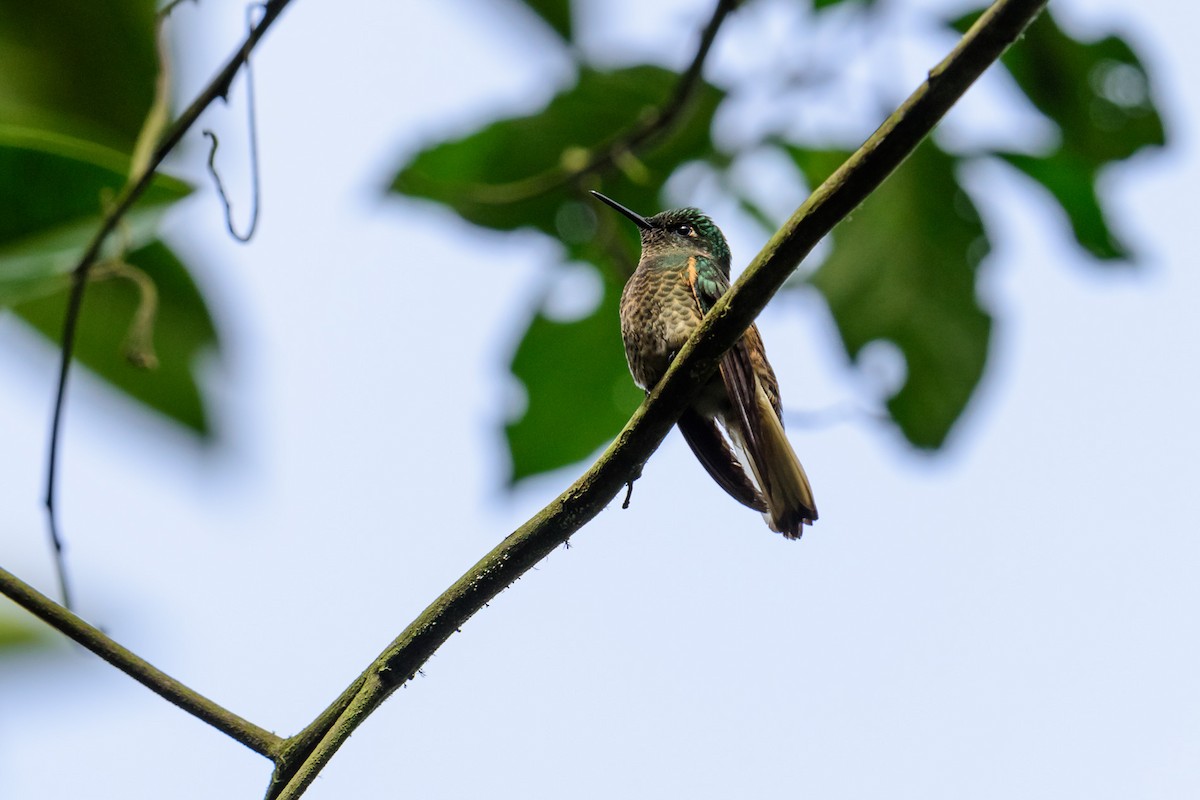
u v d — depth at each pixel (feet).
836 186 17.13
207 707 19.47
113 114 26.20
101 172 21.94
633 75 27.20
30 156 21.56
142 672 19.63
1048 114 24.80
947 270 24.30
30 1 25.14
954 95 16.30
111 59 25.90
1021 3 15.52
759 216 26.94
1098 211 25.07
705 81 26.40
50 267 22.06
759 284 17.88
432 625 19.08
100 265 22.93
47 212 22.04
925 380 24.27
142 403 26.21
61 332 26.07
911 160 24.49
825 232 17.42
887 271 24.34
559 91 27.45
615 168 27.71
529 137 27.89
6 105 25.48
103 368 26.04
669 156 27.78
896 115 16.67
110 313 26.03
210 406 26.27
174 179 22.56
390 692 19.12
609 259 28.66
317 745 18.89
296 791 18.40
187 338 26.25
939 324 24.23
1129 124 24.67
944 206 24.40
